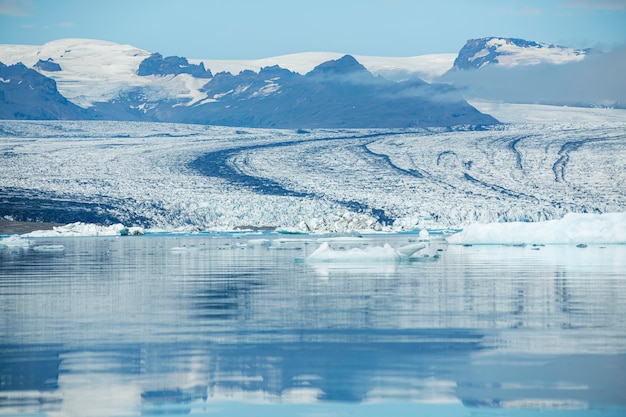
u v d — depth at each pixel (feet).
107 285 155.63
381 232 613.93
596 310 111.14
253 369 76.38
